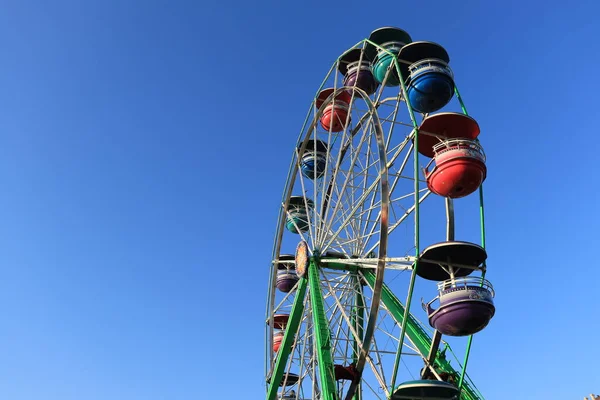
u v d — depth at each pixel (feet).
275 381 81.10
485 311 60.23
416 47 78.28
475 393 71.00
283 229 97.35
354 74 95.14
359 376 67.82
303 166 100.42
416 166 65.82
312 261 82.43
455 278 63.16
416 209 63.57
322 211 89.81
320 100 101.04
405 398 63.10
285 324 99.35
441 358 73.31
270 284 96.02
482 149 68.74
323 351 68.59
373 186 77.05
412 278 62.08
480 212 69.92
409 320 76.54
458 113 69.82
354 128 93.91
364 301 83.61
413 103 77.05
